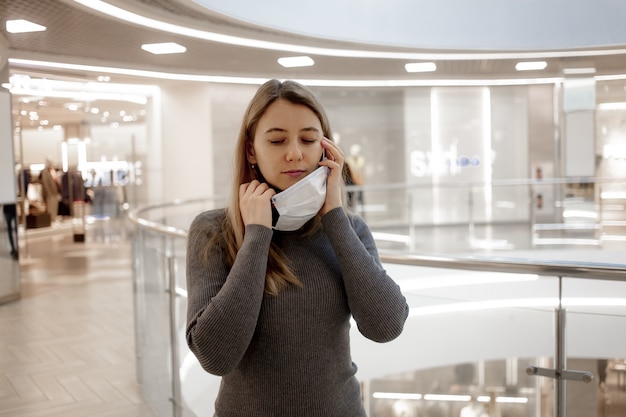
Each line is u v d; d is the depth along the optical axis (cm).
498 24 903
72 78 984
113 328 592
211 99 1120
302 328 137
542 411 237
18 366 485
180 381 369
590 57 972
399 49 881
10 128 705
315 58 923
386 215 1184
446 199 1194
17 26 663
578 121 1052
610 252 902
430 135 1268
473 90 1263
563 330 233
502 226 1057
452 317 255
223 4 668
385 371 270
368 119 1255
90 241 1309
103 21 654
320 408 137
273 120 140
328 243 148
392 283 142
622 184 906
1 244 701
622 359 225
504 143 1271
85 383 445
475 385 249
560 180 935
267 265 139
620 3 902
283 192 135
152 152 1182
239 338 126
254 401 137
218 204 1129
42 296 742
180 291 364
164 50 828
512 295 247
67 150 1409
